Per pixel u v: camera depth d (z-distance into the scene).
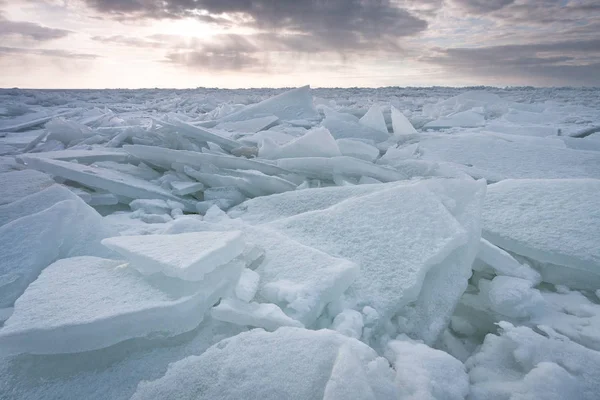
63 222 2.03
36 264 1.75
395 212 2.08
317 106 11.31
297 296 1.46
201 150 5.08
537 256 2.05
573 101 14.91
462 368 1.24
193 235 1.72
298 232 2.10
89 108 14.95
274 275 1.66
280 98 9.55
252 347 1.19
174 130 5.25
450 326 1.73
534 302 1.69
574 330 1.54
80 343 1.26
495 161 4.60
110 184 3.35
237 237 1.65
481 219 2.28
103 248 2.00
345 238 1.99
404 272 1.72
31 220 1.97
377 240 1.93
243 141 5.80
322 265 1.66
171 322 1.34
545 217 2.24
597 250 1.92
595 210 2.18
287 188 3.40
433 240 1.86
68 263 1.68
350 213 2.15
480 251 2.03
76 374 1.23
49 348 1.24
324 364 1.10
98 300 1.35
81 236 2.03
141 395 1.09
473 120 8.42
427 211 2.04
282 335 1.23
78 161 4.16
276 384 1.06
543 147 4.81
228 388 1.07
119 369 1.25
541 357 1.28
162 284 1.45
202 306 1.42
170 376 1.13
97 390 1.18
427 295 1.75
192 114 12.41
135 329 1.31
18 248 1.80
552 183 2.54
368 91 31.94
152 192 3.35
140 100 22.83
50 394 1.16
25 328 1.19
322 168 3.80
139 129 5.50
